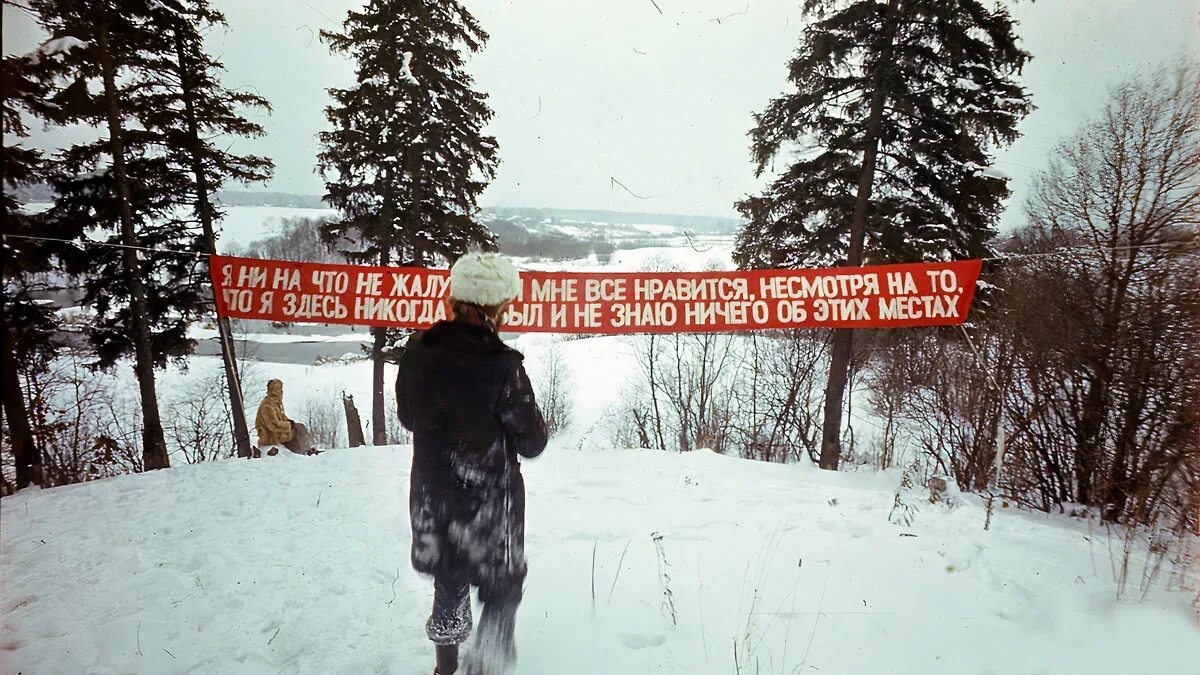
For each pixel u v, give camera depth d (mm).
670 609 3031
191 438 21562
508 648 2408
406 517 4660
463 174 14188
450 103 14031
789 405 18328
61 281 12305
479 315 2295
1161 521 5883
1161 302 7230
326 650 2725
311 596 3271
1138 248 7215
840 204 11641
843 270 6938
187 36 12609
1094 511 7043
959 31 10320
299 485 5695
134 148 12438
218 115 13047
